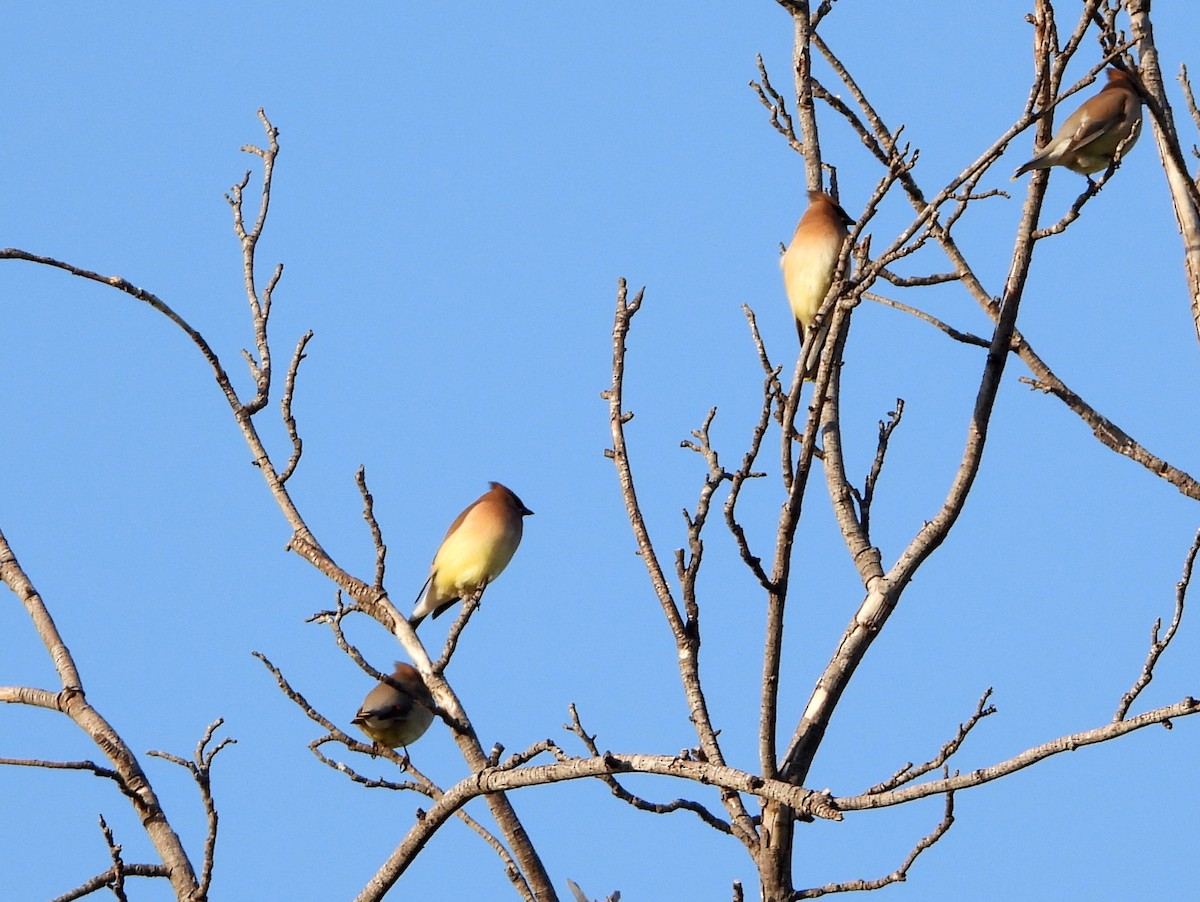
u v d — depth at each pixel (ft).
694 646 31.45
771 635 32.09
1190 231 41.04
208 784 29.89
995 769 24.25
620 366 33.71
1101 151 43.50
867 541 38.17
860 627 36.29
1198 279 40.47
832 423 39.86
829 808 24.88
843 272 32.89
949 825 29.76
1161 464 42.04
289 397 38.19
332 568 36.17
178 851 31.17
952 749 29.60
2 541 36.88
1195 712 23.82
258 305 39.81
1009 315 37.93
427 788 32.07
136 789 32.32
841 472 39.32
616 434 33.35
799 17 44.14
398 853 31.91
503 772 30.17
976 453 37.17
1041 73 35.68
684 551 31.78
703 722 30.86
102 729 33.12
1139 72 42.80
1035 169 38.22
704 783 26.63
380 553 35.17
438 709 32.68
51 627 35.37
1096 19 37.58
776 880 31.27
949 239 41.27
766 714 32.17
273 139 41.01
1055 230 37.68
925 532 37.04
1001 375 37.86
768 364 31.37
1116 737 23.98
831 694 35.65
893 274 39.04
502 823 33.06
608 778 29.45
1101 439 42.22
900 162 31.14
